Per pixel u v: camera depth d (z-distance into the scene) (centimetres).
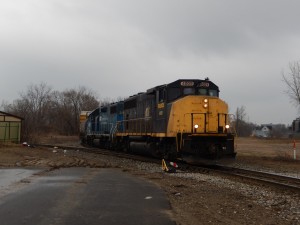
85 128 5156
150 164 2316
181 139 2177
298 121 7412
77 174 1738
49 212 946
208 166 2283
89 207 1012
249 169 2206
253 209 1120
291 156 3039
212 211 1070
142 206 1045
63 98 11000
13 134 4722
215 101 2294
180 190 1375
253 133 14038
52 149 3853
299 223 977
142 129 2833
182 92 2381
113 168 2125
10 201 1068
